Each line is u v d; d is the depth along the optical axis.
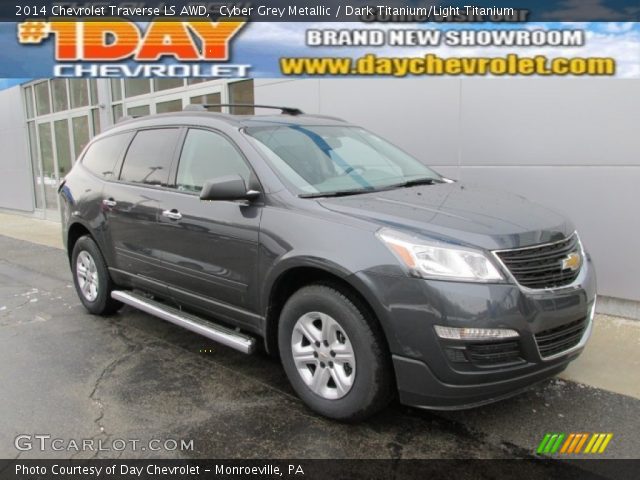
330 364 3.26
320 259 3.14
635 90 4.97
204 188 3.46
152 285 4.52
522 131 5.59
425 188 3.86
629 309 5.18
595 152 5.21
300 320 3.38
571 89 5.28
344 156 4.10
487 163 5.86
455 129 6.03
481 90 5.80
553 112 5.39
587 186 5.30
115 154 5.09
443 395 2.89
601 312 5.33
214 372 4.10
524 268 2.96
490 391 2.90
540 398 3.66
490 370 2.86
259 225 3.52
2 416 3.46
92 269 5.35
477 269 2.85
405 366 2.91
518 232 3.04
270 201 3.54
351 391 3.14
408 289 2.86
